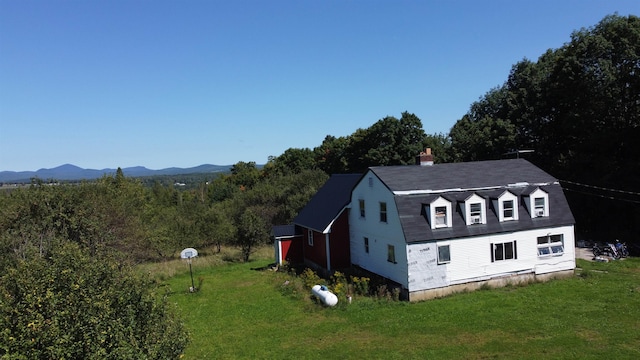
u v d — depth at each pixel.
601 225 40.66
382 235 26.88
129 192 43.78
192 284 29.00
